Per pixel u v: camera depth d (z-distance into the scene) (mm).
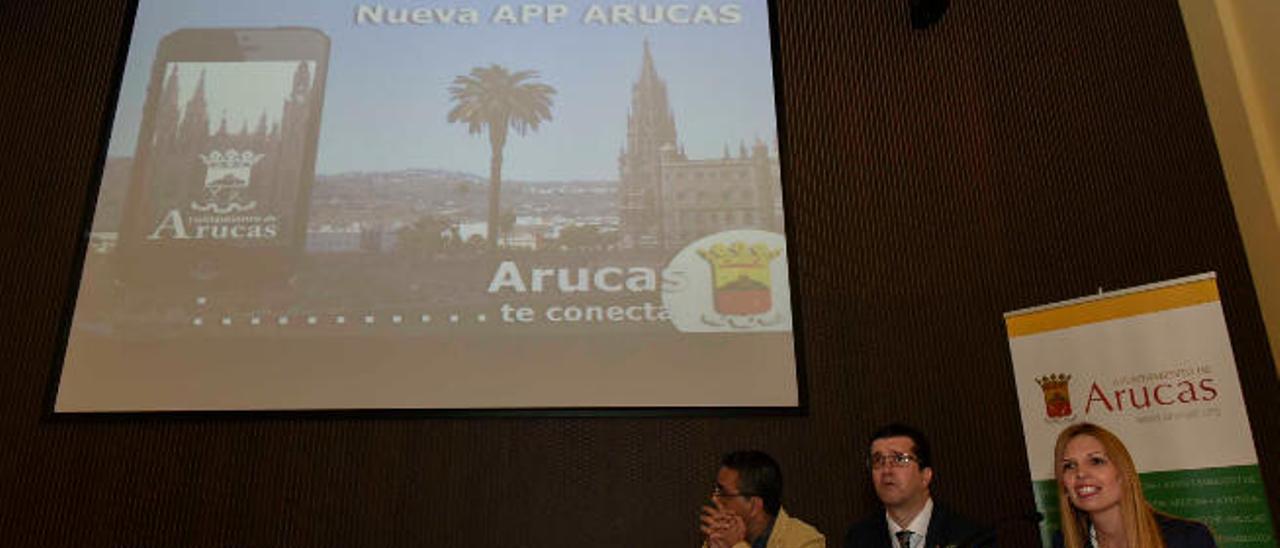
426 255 3697
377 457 3434
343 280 3656
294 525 3354
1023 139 3875
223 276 3654
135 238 3695
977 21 4066
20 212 3707
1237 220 3672
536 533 3367
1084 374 3156
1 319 3561
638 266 3684
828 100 3957
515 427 3480
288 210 3756
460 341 3568
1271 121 3625
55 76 3912
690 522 3379
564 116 3930
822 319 3629
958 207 3797
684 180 3818
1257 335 3537
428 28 4066
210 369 3521
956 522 2838
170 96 3908
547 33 4074
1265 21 3664
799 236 3750
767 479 2828
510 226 3750
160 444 3430
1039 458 3170
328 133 3875
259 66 3977
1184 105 3844
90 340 3545
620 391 3508
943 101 3957
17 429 3432
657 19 4094
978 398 3547
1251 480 2889
